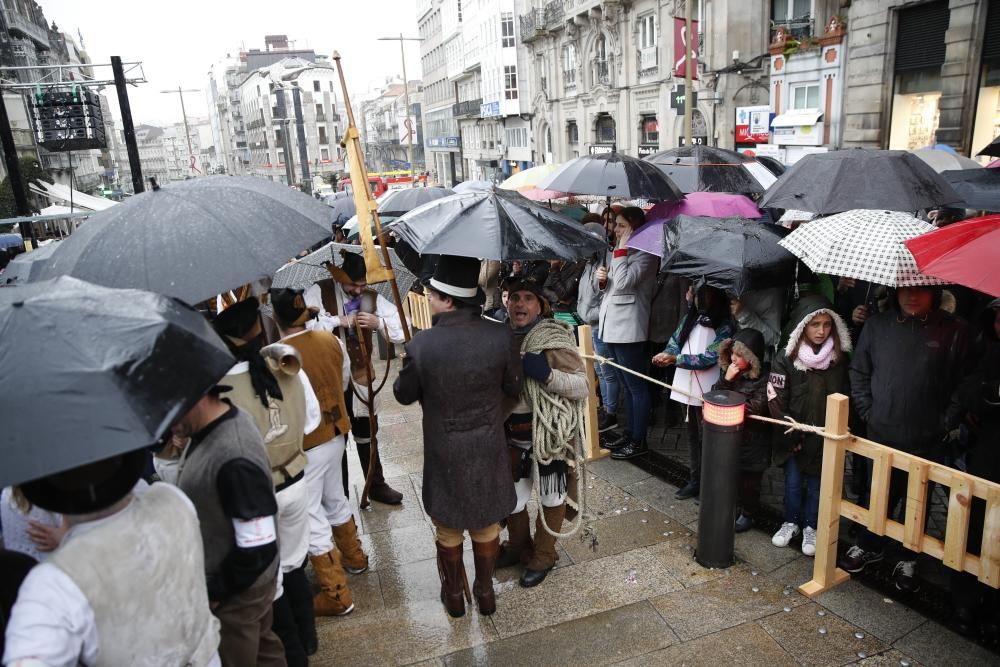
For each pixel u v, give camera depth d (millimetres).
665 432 6195
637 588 3861
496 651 3402
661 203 5918
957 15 14031
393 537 4566
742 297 4586
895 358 3684
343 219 10180
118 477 1671
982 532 3115
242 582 2209
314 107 97188
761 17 20688
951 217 6238
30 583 1580
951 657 3199
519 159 47062
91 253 2580
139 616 1703
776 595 3734
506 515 3469
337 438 3740
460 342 3270
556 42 37312
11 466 1416
